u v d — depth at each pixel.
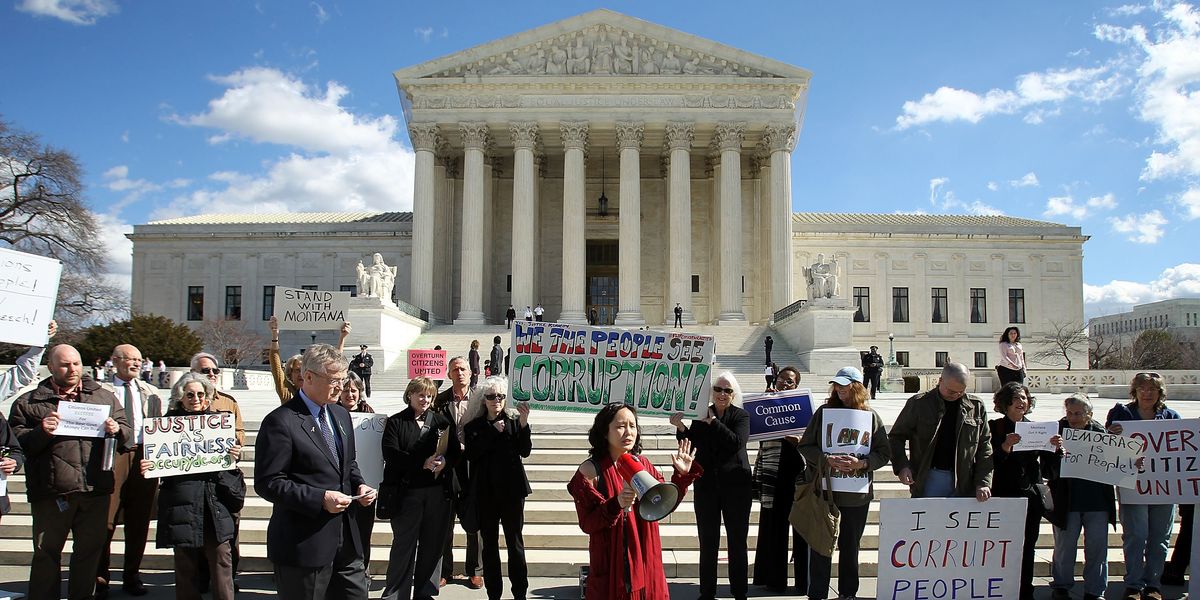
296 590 8.12
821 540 10.95
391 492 10.84
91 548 10.46
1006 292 79.44
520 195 60.06
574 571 12.80
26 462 10.30
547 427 18.92
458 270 68.06
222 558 10.16
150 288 78.75
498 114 60.47
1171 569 12.67
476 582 12.20
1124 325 190.25
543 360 12.23
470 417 11.27
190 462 10.08
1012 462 11.49
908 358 77.81
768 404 12.20
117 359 11.81
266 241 78.38
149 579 12.42
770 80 60.19
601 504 8.16
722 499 11.03
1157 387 11.86
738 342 54.25
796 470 12.05
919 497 11.06
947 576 10.42
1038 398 39.91
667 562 12.93
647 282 69.81
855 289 78.44
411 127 60.38
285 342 76.44
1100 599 11.53
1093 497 11.47
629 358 12.23
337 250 77.81
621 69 60.97
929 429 11.09
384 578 12.49
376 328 47.78
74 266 60.16
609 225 71.50
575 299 59.19
